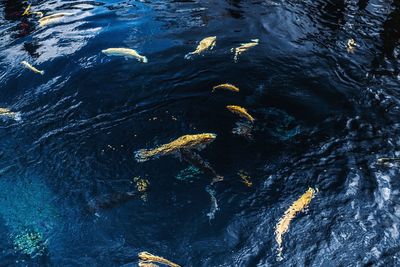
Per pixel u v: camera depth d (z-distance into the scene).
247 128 5.89
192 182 5.16
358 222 4.56
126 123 6.13
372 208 4.70
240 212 4.78
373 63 7.14
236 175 5.21
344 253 4.28
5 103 6.66
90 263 4.37
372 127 5.82
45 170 5.47
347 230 4.48
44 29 8.66
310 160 5.35
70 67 7.38
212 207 4.85
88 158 5.60
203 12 8.95
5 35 8.52
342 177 5.07
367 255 4.25
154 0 9.64
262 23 8.41
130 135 5.92
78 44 8.05
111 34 8.33
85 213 4.89
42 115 6.37
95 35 8.33
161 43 7.91
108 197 5.06
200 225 4.67
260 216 4.71
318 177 5.11
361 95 6.43
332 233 4.46
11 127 6.16
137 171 5.36
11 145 5.86
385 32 8.00
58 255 4.46
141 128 6.03
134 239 4.58
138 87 6.80
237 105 6.31
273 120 6.02
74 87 6.91
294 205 4.79
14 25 8.91
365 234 4.44
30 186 5.25
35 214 4.91
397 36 7.88
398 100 6.31
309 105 6.27
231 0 9.35
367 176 5.06
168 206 4.90
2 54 7.85
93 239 4.61
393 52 7.41
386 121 5.91
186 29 8.34
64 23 8.86
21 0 10.07
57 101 6.63
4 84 7.06
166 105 6.41
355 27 8.19
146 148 5.70
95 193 5.13
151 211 4.86
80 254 4.46
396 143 5.54
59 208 4.96
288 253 4.32
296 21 8.45
